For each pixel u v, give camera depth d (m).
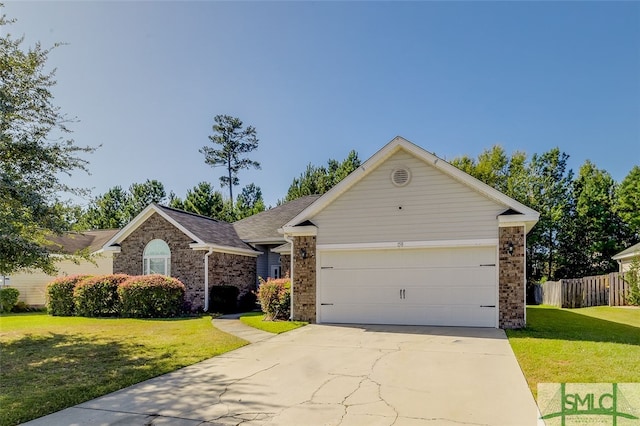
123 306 16.11
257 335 10.93
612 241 31.22
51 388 6.41
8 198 9.58
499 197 11.45
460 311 11.80
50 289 17.39
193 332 11.66
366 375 6.85
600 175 32.25
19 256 9.66
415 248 12.27
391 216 12.48
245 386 6.38
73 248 24.33
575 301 19.94
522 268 11.29
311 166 41.75
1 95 9.74
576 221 32.28
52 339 10.86
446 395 5.75
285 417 5.05
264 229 21.73
